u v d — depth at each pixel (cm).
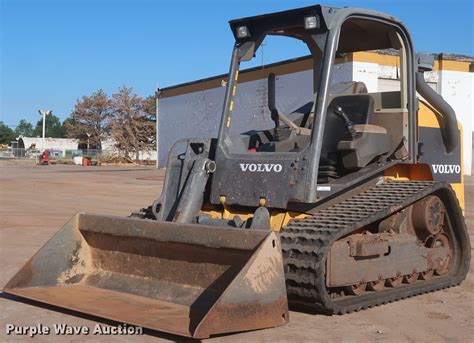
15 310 623
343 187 633
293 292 574
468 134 2739
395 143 707
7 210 1498
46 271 656
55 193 2011
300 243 569
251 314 505
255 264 511
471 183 2327
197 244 572
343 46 767
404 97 710
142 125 6059
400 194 664
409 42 709
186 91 3928
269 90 751
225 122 675
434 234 719
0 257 912
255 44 670
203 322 480
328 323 582
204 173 661
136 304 591
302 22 630
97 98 6888
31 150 7425
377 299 634
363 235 637
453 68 2698
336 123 719
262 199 621
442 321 600
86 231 667
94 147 7000
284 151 712
